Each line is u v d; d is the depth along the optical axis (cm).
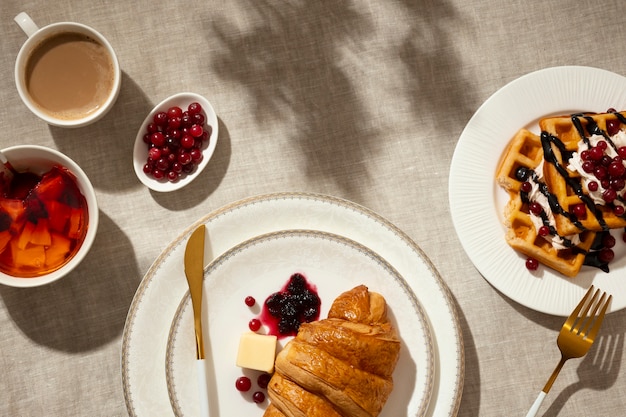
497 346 72
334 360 65
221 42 74
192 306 70
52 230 67
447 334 70
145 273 72
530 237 70
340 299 68
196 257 70
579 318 71
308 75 74
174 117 71
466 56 74
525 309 73
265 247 71
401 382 70
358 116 74
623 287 71
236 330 71
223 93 74
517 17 74
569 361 73
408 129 74
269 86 74
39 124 72
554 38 74
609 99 72
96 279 72
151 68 73
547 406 72
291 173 73
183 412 70
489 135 72
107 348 72
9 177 68
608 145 68
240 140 73
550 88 72
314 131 74
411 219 73
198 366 69
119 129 73
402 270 71
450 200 72
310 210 71
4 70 72
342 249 71
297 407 65
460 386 69
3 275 66
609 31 74
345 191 73
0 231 67
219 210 71
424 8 74
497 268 71
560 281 71
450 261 73
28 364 71
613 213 68
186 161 71
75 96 69
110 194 72
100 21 73
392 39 74
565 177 69
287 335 71
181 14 73
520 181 72
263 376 71
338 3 74
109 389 71
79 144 73
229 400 71
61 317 72
